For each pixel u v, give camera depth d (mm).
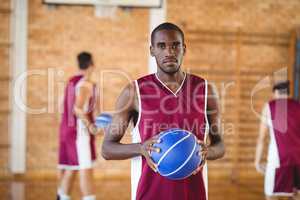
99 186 7254
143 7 8078
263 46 8523
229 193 6887
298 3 8578
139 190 2387
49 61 8039
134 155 2355
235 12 8422
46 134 8055
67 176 5336
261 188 7344
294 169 4496
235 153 8266
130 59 8234
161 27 2391
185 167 2264
